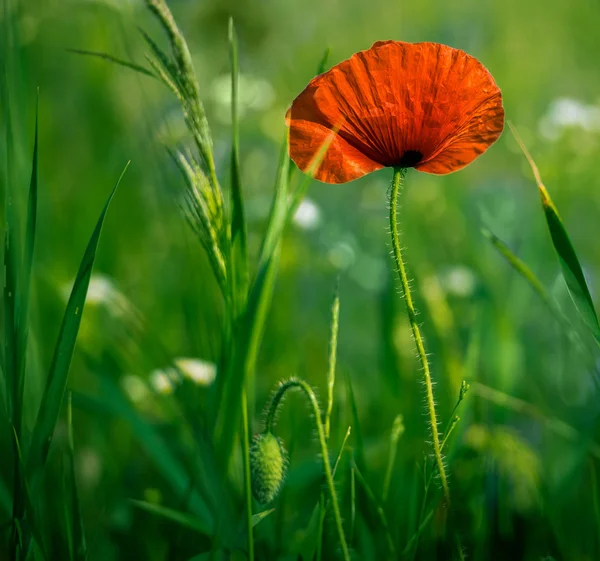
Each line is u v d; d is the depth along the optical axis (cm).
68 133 132
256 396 89
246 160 132
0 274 81
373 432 88
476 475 78
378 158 68
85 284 70
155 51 69
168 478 80
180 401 76
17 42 82
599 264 120
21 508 70
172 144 78
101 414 90
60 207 123
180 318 104
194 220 70
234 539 74
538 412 82
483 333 90
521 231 122
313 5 200
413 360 90
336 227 125
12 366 70
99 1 89
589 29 197
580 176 121
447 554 74
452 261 116
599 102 156
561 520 80
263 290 70
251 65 174
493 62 198
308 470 78
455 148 68
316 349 107
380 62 67
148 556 82
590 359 77
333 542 73
